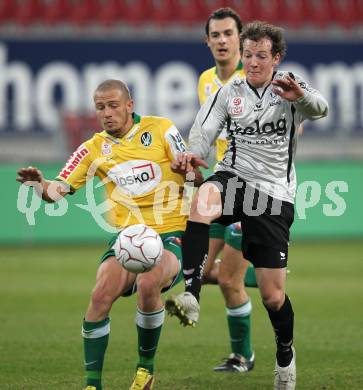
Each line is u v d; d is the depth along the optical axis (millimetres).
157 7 82812
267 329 33594
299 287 44750
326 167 66875
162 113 76812
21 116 73688
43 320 35094
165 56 78812
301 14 83000
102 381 24516
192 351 29297
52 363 26953
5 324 34219
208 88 30078
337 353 28688
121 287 21594
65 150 64750
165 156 23359
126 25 82438
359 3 83625
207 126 22531
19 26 81188
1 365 26641
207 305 40000
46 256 57156
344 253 59000
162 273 21641
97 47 78500
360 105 79750
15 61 77938
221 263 26312
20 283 45688
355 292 43125
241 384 24438
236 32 29125
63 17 82250
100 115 22969
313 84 80312
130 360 27516
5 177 63688
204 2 82750
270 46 21484
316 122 74188
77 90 78500
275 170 22062
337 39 80188
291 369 22406
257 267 21969
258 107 21812
